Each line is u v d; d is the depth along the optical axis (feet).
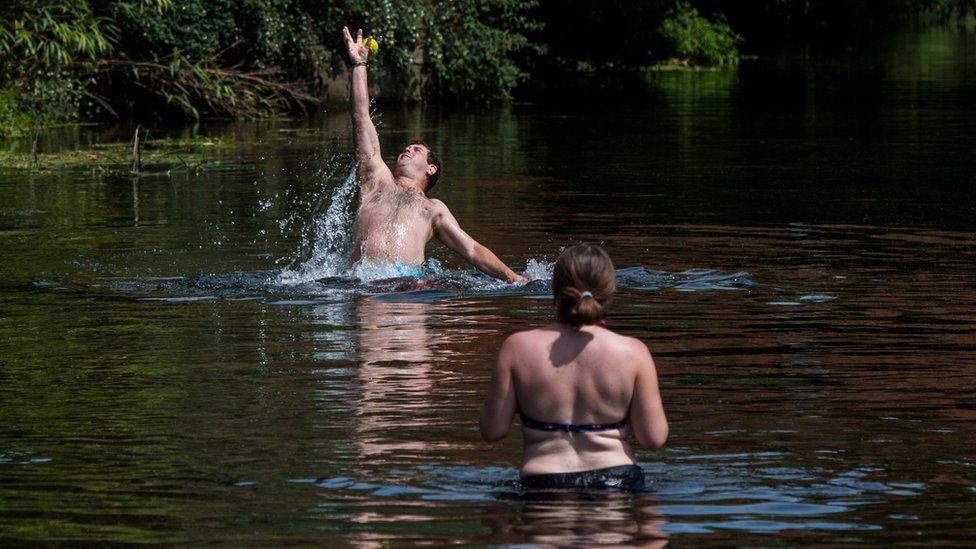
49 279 45.73
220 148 95.66
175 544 21.04
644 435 23.85
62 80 114.11
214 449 26.16
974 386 30.71
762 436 26.78
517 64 163.73
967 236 53.67
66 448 26.32
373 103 136.15
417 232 46.85
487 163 84.07
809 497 23.07
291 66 131.34
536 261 48.83
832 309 39.75
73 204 65.77
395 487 23.73
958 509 22.44
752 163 83.76
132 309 40.60
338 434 27.14
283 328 37.78
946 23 289.94
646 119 118.01
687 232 55.31
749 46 228.43
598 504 22.67
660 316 39.01
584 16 169.89
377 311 40.32
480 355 34.24
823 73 173.27
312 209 63.57
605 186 71.77
